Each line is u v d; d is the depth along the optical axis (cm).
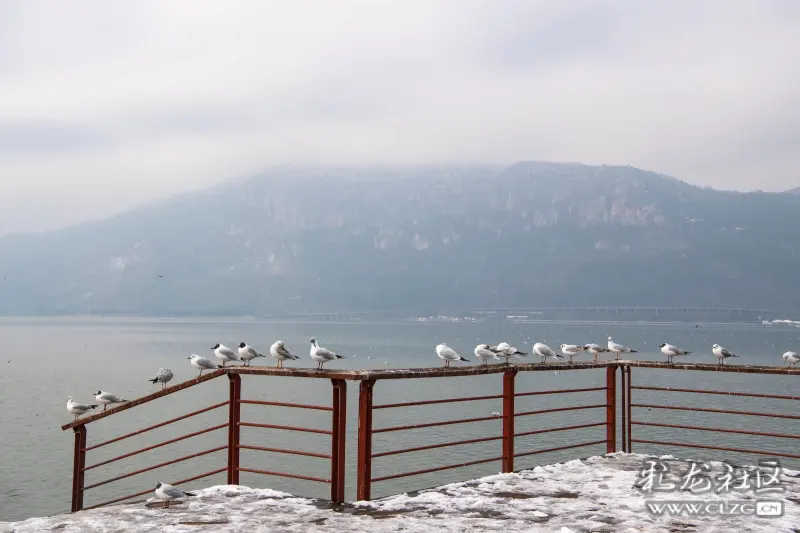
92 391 7219
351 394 6253
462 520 833
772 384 7000
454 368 999
